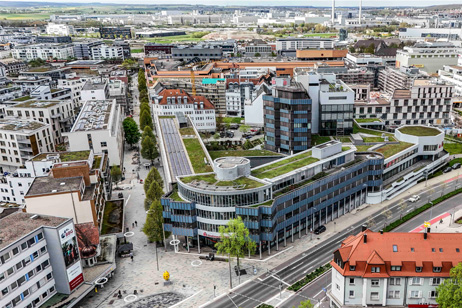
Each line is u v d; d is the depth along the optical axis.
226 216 131.62
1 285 96.62
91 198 138.62
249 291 117.50
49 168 167.00
